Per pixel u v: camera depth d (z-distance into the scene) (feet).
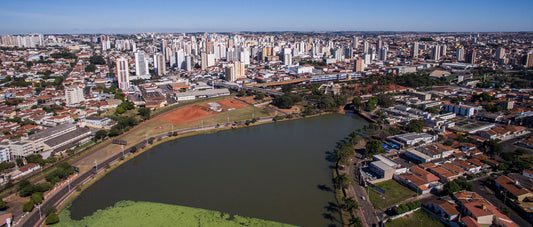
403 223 613.93
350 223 629.10
